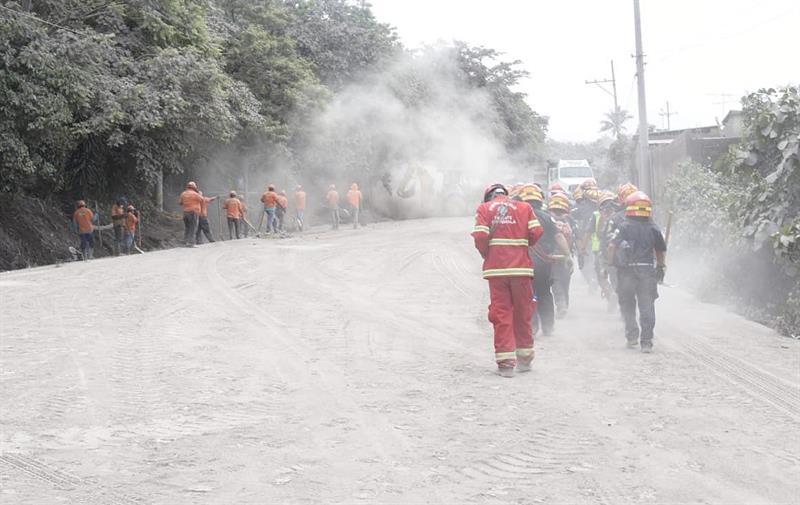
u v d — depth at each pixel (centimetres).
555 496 527
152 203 3828
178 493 541
